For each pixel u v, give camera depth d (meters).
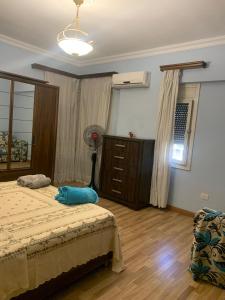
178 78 3.58
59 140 4.79
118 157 3.92
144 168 3.73
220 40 3.23
